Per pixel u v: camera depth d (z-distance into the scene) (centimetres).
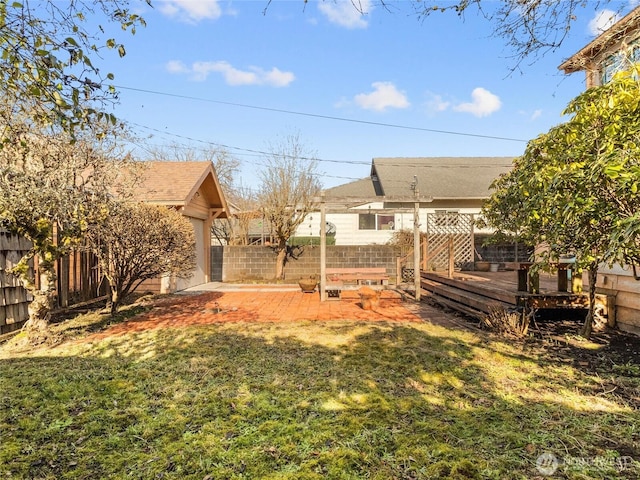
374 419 283
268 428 271
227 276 1384
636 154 281
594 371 383
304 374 378
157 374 379
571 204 312
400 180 1772
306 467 226
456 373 377
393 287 1042
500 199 547
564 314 609
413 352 447
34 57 228
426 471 221
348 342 497
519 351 450
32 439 259
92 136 586
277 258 1363
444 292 841
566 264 531
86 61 241
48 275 499
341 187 2025
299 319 659
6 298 538
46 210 484
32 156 533
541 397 321
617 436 257
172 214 741
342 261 1360
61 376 372
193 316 691
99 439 259
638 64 314
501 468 224
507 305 592
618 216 313
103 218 583
